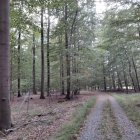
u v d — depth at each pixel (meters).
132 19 20.44
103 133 9.66
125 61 50.00
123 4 20.44
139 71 51.88
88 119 13.09
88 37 32.03
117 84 67.50
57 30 29.53
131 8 20.64
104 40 26.06
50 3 13.30
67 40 29.11
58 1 13.51
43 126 11.73
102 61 55.59
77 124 10.85
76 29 30.62
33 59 40.12
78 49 31.28
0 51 10.52
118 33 22.45
